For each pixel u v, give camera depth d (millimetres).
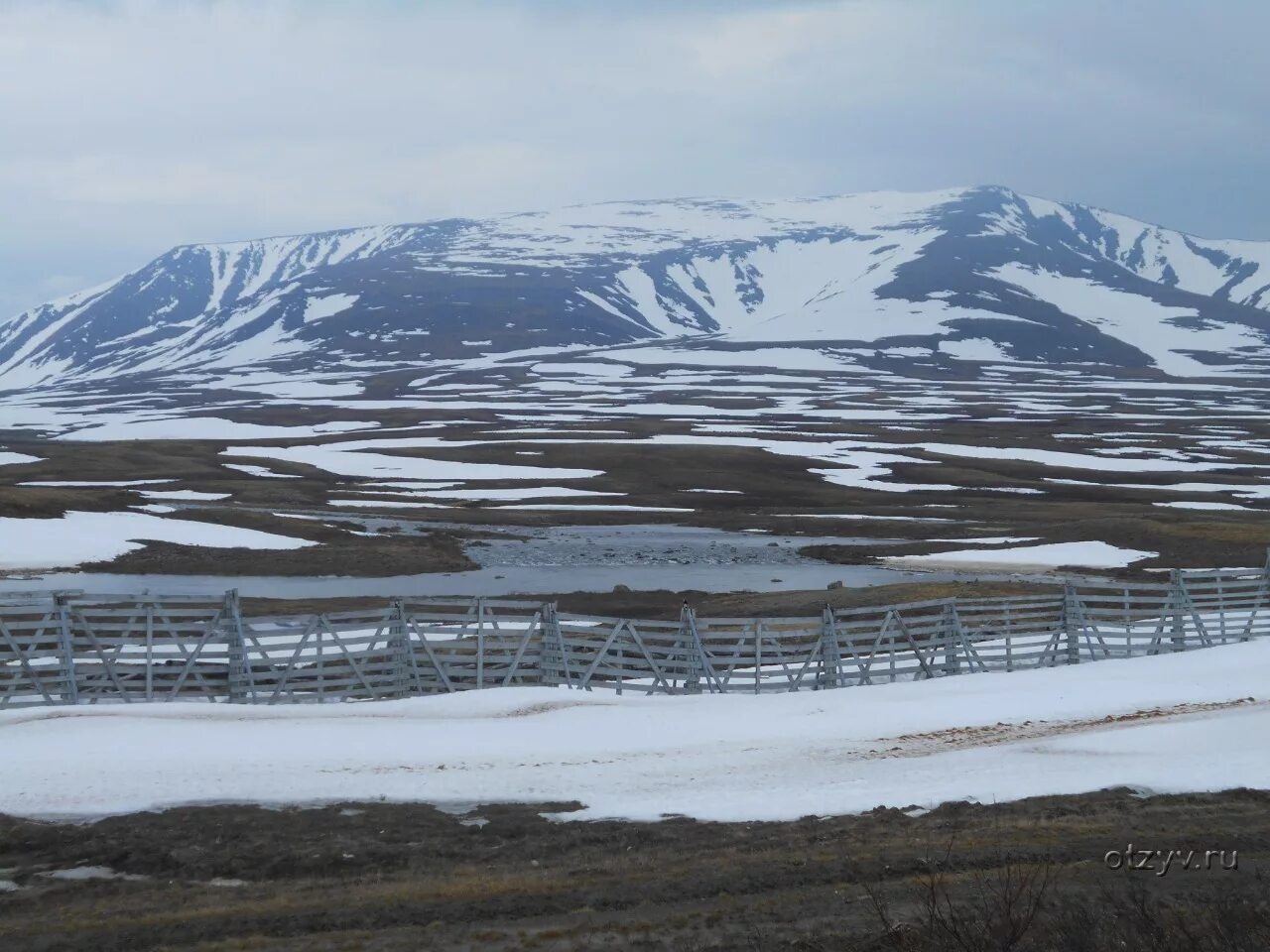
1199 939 11031
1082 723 24359
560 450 120938
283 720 24281
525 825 17109
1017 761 20797
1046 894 13180
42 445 132125
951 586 47219
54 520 68688
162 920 13188
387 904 13602
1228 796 17797
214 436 158375
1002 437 138875
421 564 62344
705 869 14672
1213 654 32094
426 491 97938
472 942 12359
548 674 29438
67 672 26844
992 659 32812
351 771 20344
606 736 23375
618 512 85938
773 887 13969
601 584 56594
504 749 22172
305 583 56906
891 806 17766
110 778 19500
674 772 20500
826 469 110500
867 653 31219
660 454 117750
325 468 113188
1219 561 59594
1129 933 11180
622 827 16953
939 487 101875
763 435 140250
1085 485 103250
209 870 15227
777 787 19281
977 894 13203
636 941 12148
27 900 14062
